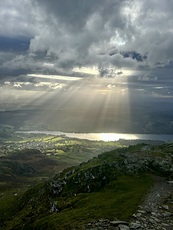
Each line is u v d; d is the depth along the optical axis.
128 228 37.19
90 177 74.31
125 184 62.00
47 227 50.94
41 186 118.31
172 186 60.19
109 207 48.06
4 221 102.56
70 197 70.19
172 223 39.31
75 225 41.69
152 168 73.94
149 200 49.72
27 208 99.12
